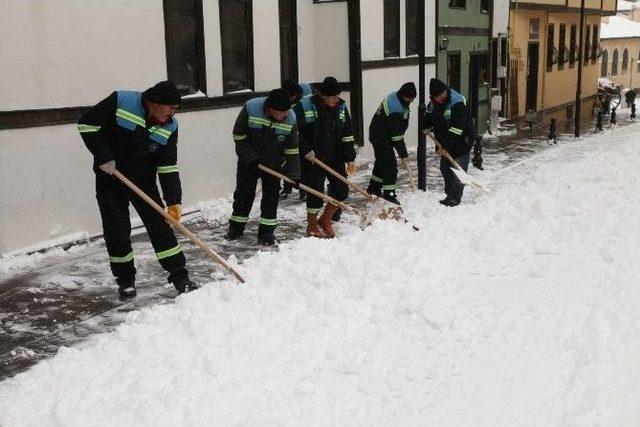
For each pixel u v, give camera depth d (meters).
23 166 6.49
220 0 9.11
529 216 7.38
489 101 19.14
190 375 3.72
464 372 3.85
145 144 5.08
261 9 10.03
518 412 3.44
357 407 3.48
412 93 8.08
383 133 8.26
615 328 4.44
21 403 3.51
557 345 4.20
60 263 6.37
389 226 6.66
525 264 5.78
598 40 33.62
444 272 5.49
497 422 3.35
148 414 3.34
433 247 6.04
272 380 3.73
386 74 13.45
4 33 6.24
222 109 9.19
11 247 6.43
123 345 4.13
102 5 7.22
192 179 8.74
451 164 8.66
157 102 4.92
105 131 5.05
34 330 4.77
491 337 4.30
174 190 5.23
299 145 7.26
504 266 5.73
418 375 3.81
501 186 10.43
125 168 5.11
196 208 8.66
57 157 6.82
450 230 6.75
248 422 3.30
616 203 8.11
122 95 5.01
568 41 28.91
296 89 7.74
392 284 5.04
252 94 9.85
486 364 3.95
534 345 4.20
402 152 8.33
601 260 5.90
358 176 11.27
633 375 3.83
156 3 7.97
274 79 10.48
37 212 6.66
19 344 4.52
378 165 8.59
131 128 5.00
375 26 12.89
